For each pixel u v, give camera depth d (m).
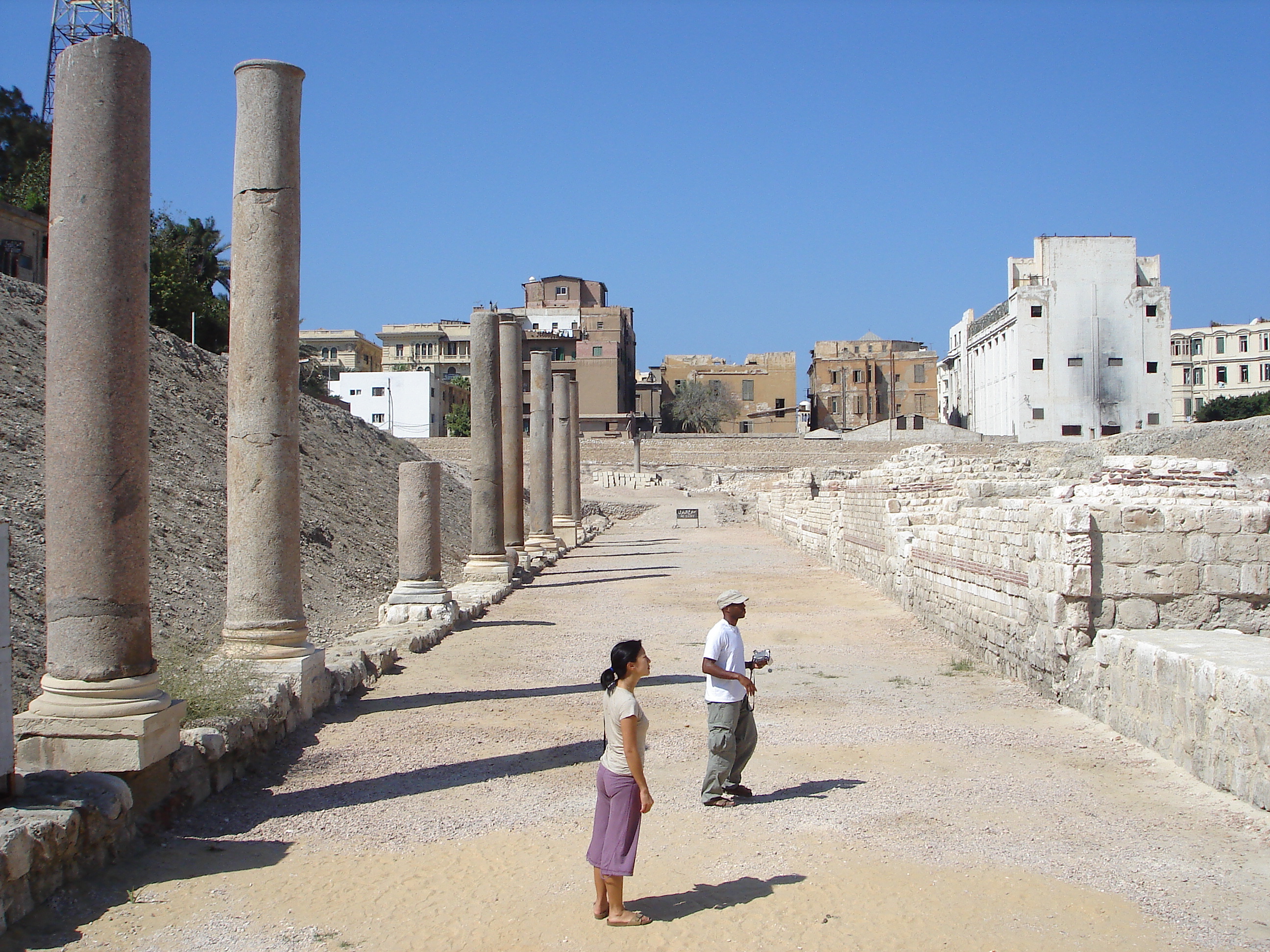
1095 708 11.05
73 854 6.69
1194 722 9.02
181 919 6.32
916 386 120.06
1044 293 87.56
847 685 13.43
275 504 11.53
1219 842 7.43
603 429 98.38
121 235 7.97
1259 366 118.56
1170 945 5.87
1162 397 87.75
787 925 6.17
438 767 9.67
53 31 41.28
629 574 28.88
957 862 7.12
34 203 48.66
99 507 7.82
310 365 86.38
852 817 8.09
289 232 11.84
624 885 6.83
